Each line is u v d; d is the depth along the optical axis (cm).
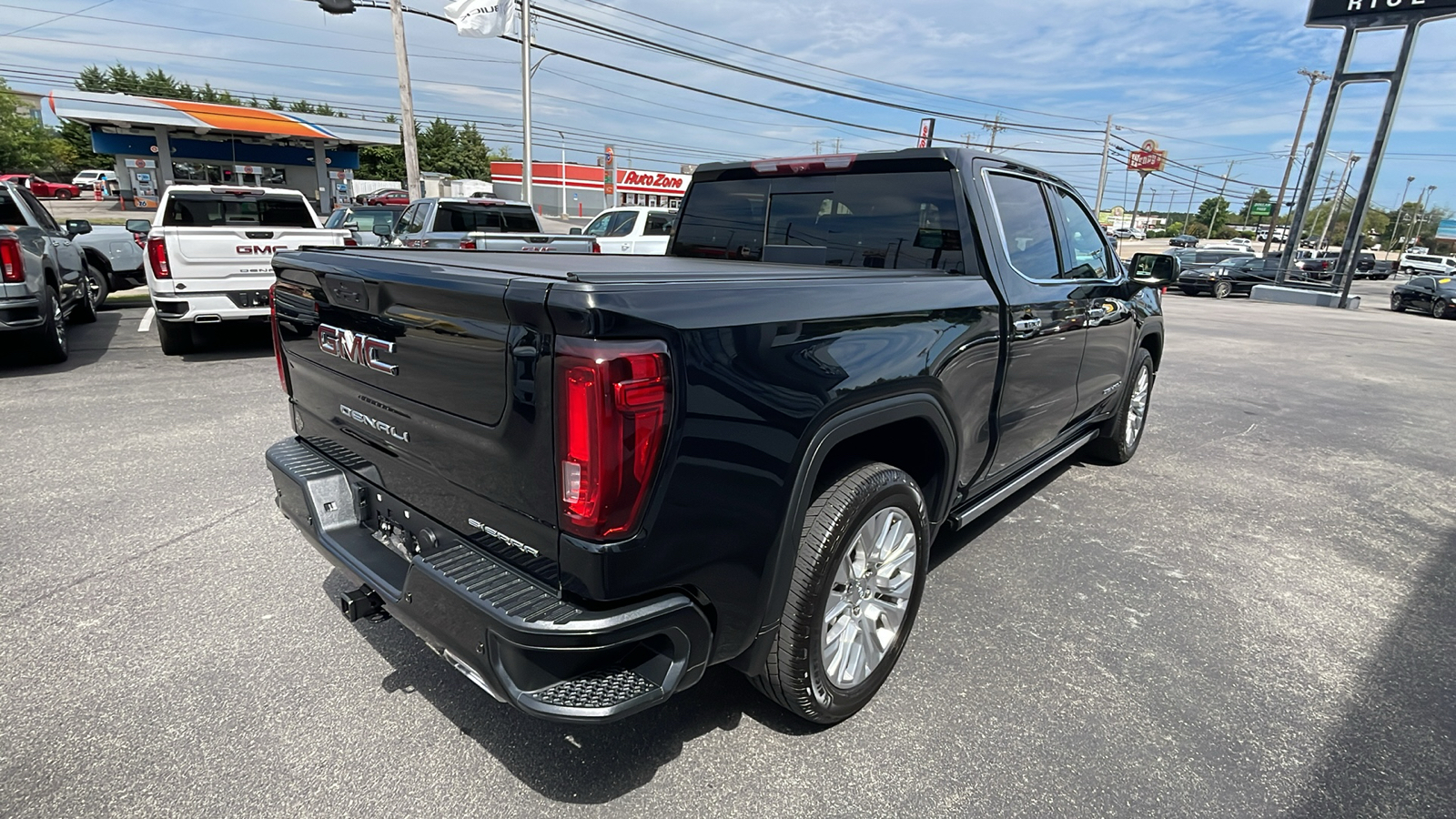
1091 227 429
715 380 186
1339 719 266
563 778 228
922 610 334
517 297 174
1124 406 520
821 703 240
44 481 449
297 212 935
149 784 221
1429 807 225
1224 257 3256
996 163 335
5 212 835
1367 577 383
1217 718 265
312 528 257
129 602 319
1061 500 481
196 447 516
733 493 194
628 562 179
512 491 190
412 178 1967
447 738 244
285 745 238
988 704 268
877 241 335
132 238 1188
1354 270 2477
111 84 6812
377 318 225
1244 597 357
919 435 274
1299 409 799
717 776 231
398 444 230
